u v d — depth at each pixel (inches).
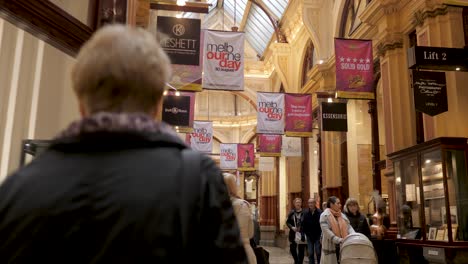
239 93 1005.2
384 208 393.7
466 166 257.1
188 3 296.5
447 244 248.1
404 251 287.0
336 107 472.4
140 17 294.5
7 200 32.4
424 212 274.1
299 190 761.6
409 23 376.5
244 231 175.5
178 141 36.5
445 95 297.9
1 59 138.0
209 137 706.2
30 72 144.1
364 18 425.1
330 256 260.2
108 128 33.9
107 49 36.7
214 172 36.3
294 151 697.0
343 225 260.7
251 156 833.5
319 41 617.3
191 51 301.4
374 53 453.4
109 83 36.0
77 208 31.5
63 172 33.1
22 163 133.6
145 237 31.1
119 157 33.7
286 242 813.9
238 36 363.9
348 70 394.9
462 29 325.7
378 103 507.2
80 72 36.8
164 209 32.3
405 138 374.3
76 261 30.7
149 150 34.7
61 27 128.4
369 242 235.5
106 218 31.3
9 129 138.3
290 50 803.4
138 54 37.0
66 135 34.6
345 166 557.6
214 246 33.7
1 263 31.0
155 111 38.9
